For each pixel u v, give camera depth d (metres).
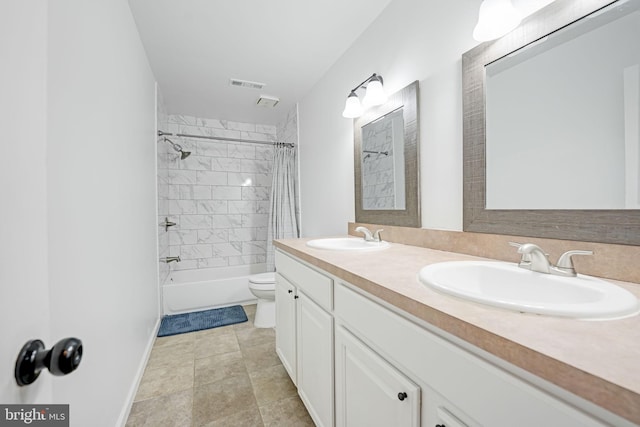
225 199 3.50
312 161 2.64
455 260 1.02
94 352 0.97
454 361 0.53
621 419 0.33
